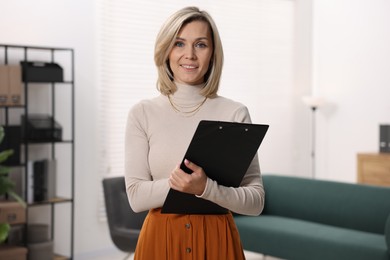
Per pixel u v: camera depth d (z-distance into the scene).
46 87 5.41
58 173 5.53
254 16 7.21
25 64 4.93
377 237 4.53
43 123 5.04
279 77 7.47
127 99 6.05
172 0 6.38
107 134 5.91
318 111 7.59
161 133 1.92
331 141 7.45
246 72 7.17
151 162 1.92
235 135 1.67
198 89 1.96
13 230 5.09
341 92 7.34
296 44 7.60
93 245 5.80
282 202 5.53
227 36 6.98
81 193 5.70
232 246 1.89
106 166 5.90
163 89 1.97
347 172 7.28
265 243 4.91
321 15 7.55
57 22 5.50
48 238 5.14
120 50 5.98
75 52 5.63
